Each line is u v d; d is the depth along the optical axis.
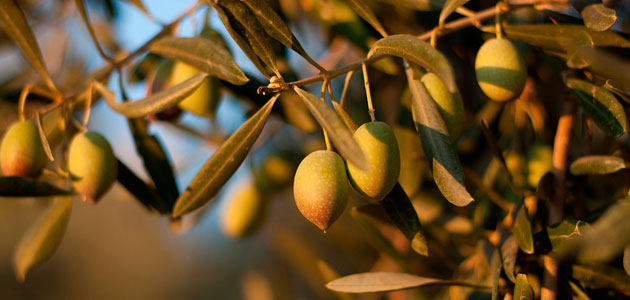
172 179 0.45
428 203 0.48
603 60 0.39
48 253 0.43
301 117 0.46
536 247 0.40
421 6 0.45
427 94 0.38
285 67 0.47
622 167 0.39
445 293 0.48
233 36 0.37
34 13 0.57
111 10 0.57
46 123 0.46
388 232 0.49
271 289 0.61
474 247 0.46
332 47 0.54
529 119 0.47
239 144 0.38
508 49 0.39
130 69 0.49
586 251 0.38
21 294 2.53
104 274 2.79
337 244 0.57
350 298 0.48
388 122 0.52
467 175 0.45
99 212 2.74
